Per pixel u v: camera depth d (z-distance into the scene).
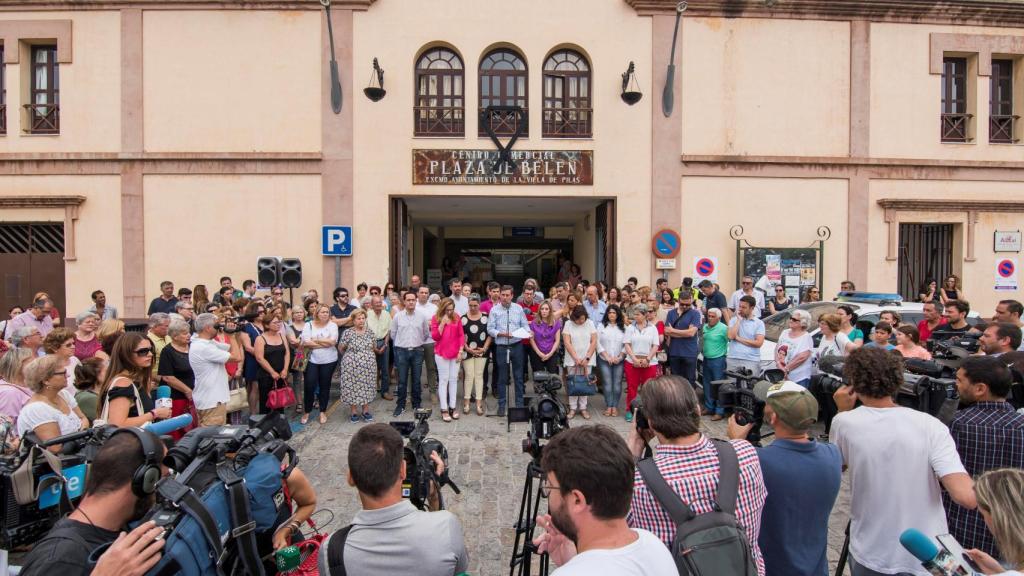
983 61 12.64
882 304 8.81
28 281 12.08
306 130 11.91
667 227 12.28
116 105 11.77
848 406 3.81
